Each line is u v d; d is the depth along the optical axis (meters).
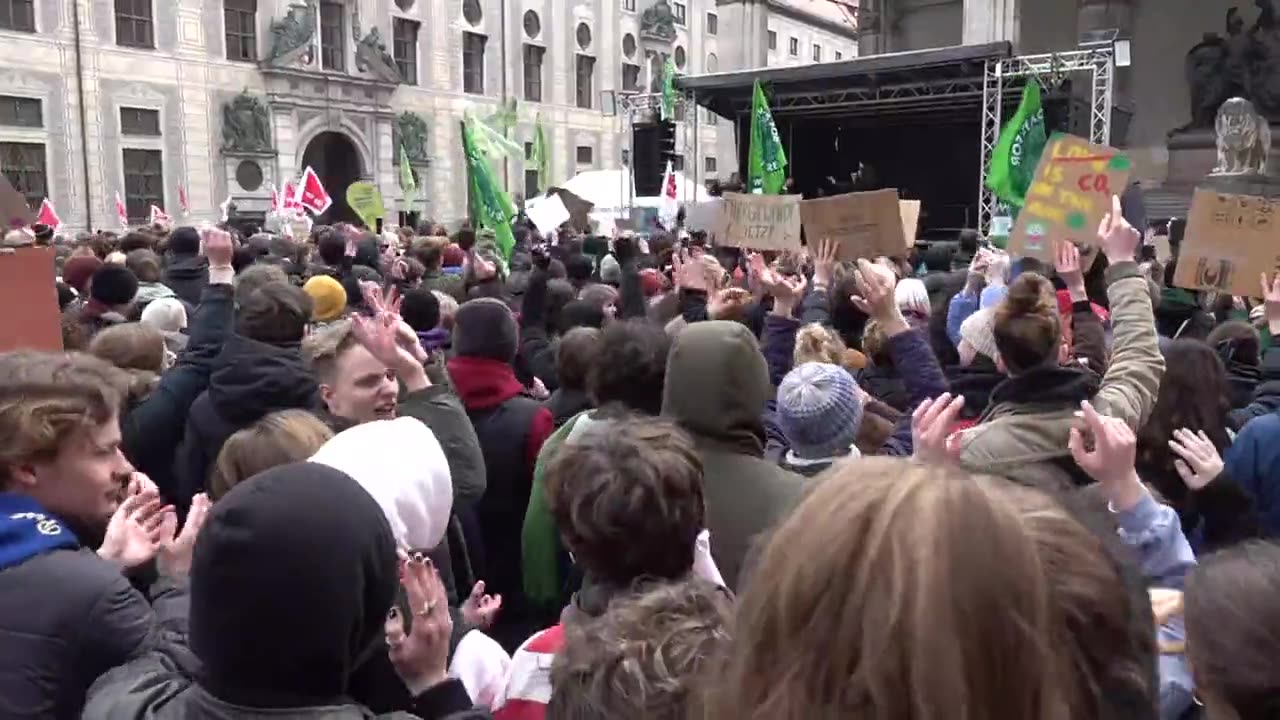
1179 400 3.36
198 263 7.72
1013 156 13.73
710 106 24.64
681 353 2.81
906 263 9.03
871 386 4.89
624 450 2.25
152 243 11.18
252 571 1.58
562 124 44.72
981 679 0.97
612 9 47.00
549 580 3.44
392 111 37.56
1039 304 3.06
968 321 4.42
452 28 39.78
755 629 1.11
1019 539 1.04
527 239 16.42
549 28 43.84
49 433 2.22
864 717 1.00
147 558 2.31
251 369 3.67
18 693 1.97
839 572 1.04
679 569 2.21
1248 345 5.21
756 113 16.27
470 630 2.46
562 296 7.06
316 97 34.97
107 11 29.52
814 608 1.04
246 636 1.58
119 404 2.44
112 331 4.33
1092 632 1.24
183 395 4.02
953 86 21.05
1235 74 21.02
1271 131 20.44
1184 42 22.64
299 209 19.61
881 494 1.07
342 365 3.24
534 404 3.93
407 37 38.41
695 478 2.24
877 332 4.89
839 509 1.08
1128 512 2.30
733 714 1.11
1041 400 2.97
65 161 28.78
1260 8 21.84
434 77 39.19
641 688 1.60
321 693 1.64
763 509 2.65
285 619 1.58
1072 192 4.71
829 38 60.25
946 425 2.35
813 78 21.19
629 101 24.44
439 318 5.98
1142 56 23.03
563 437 3.42
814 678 1.03
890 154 26.73
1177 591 2.15
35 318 3.88
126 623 2.09
